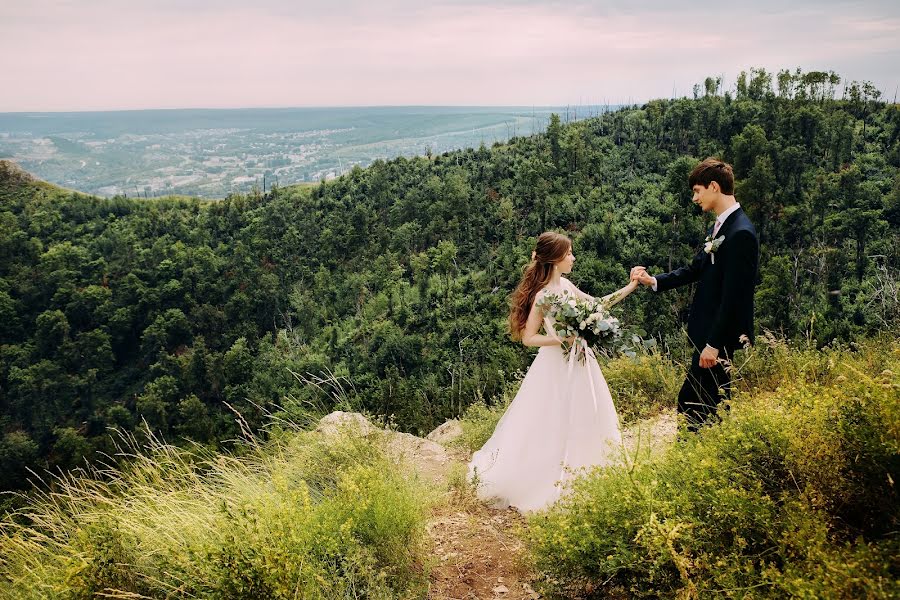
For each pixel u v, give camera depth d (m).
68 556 2.81
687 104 112.50
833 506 2.12
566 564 2.52
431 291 85.38
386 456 4.03
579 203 93.62
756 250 3.46
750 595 1.88
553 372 3.95
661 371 5.37
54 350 100.81
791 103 106.94
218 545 2.59
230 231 127.31
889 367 3.52
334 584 2.52
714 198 3.67
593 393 3.89
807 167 86.75
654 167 105.25
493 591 2.81
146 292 106.56
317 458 3.95
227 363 86.56
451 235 100.38
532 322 4.01
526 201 100.94
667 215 81.81
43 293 109.56
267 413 4.80
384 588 2.60
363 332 82.00
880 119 110.31
